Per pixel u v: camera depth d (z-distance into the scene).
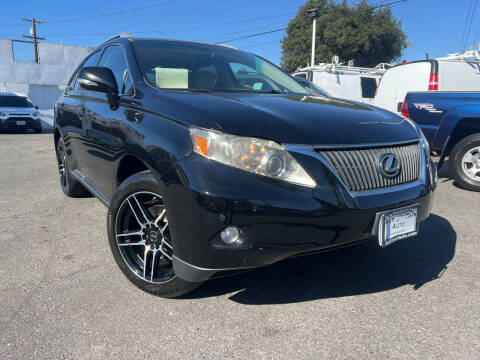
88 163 3.38
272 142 2.02
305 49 33.59
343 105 2.82
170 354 1.95
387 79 8.78
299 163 2.02
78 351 1.96
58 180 5.71
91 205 4.37
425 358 1.94
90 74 2.83
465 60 7.86
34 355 1.92
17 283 2.61
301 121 2.24
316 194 2.00
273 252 1.99
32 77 21.30
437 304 2.42
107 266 2.88
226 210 1.92
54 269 2.82
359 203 2.09
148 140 2.28
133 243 2.51
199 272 2.06
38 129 16.06
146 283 2.45
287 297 2.49
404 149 2.44
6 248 3.19
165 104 2.41
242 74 3.46
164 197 2.12
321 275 2.78
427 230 3.71
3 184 5.44
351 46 31.66
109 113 2.85
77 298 2.43
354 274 2.80
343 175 2.12
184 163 2.03
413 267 2.93
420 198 2.38
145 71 2.97
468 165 5.26
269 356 1.95
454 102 5.21
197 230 1.99
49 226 3.70
